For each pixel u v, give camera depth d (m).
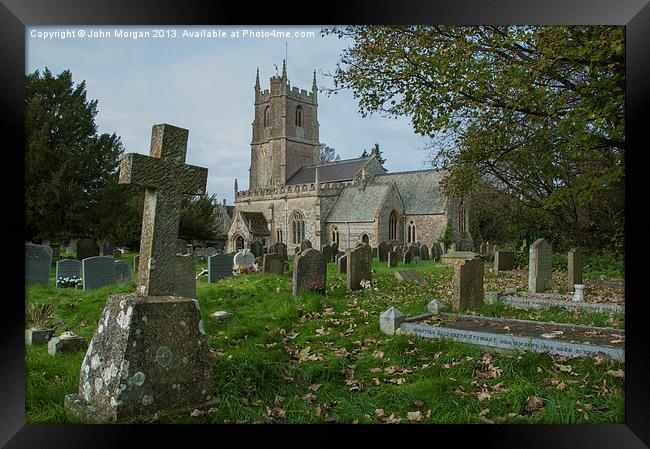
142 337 3.68
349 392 4.66
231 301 8.74
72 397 3.90
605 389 4.36
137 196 31.02
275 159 50.41
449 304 8.91
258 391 4.54
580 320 7.49
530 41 7.90
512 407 4.13
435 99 9.01
